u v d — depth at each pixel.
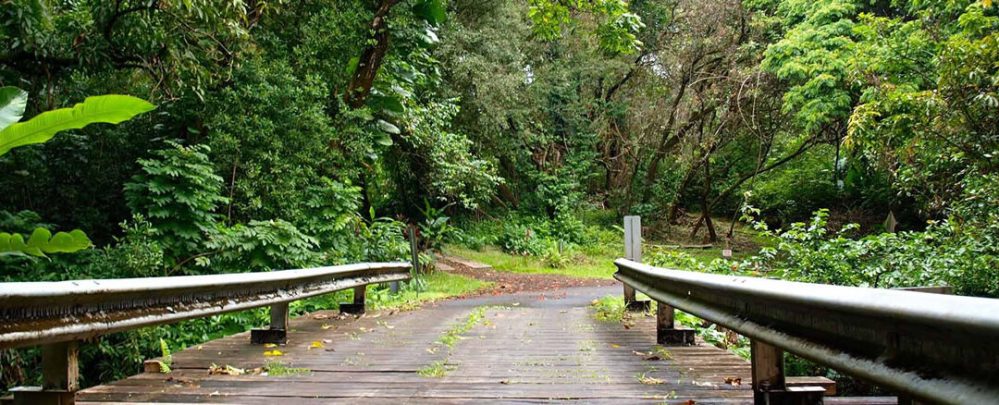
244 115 12.12
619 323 8.24
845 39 20.39
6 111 3.50
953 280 8.71
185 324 8.91
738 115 26.72
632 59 30.55
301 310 10.91
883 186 23.91
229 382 4.44
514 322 8.54
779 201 29.47
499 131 25.17
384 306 11.12
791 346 2.61
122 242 9.57
